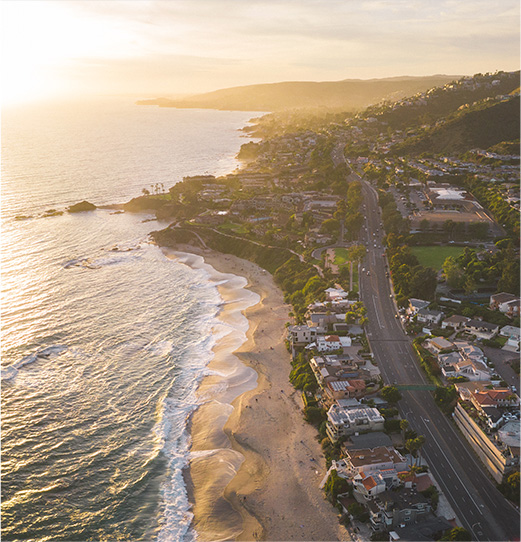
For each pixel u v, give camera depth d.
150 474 129.62
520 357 166.75
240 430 146.62
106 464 132.00
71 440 139.75
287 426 147.88
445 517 110.75
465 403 143.00
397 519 108.50
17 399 155.12
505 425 126.94
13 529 111.62
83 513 117.00
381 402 148.62
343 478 120.81
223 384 169.62
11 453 133.25
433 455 129.38
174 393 163.88
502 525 108.88
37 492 121.75
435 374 161.25
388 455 123.94
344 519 112.75
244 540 111.25
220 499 122.62
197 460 135.75
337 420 136.38
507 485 116.56
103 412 152.12
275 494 123.19
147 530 113.50
